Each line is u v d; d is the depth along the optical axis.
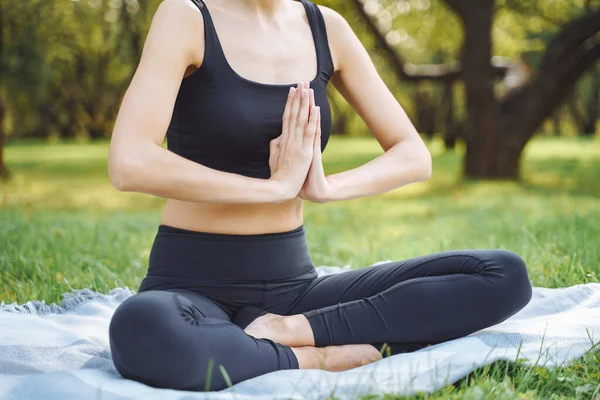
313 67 3.13
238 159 2.93
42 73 17.12
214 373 2.49
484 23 14.30
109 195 13.02
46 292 4.09
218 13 2.98
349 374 2.57
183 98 2.93
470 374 2.62
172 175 2.68
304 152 2.84
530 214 8.63
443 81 15.99
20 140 37.88
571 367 2.75
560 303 3.60
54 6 13.67
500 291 2.88
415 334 2.87
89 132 39.41
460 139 28.84
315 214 9.84
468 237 6.41
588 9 15.69
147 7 11.36
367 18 15.80
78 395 2.41
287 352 2.69
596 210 8.62
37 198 12.17
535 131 14.72
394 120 3.32
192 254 2.89
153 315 2.46
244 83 2.90
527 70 15.07
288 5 3.23
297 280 3.04
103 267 4.74
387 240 6.87
